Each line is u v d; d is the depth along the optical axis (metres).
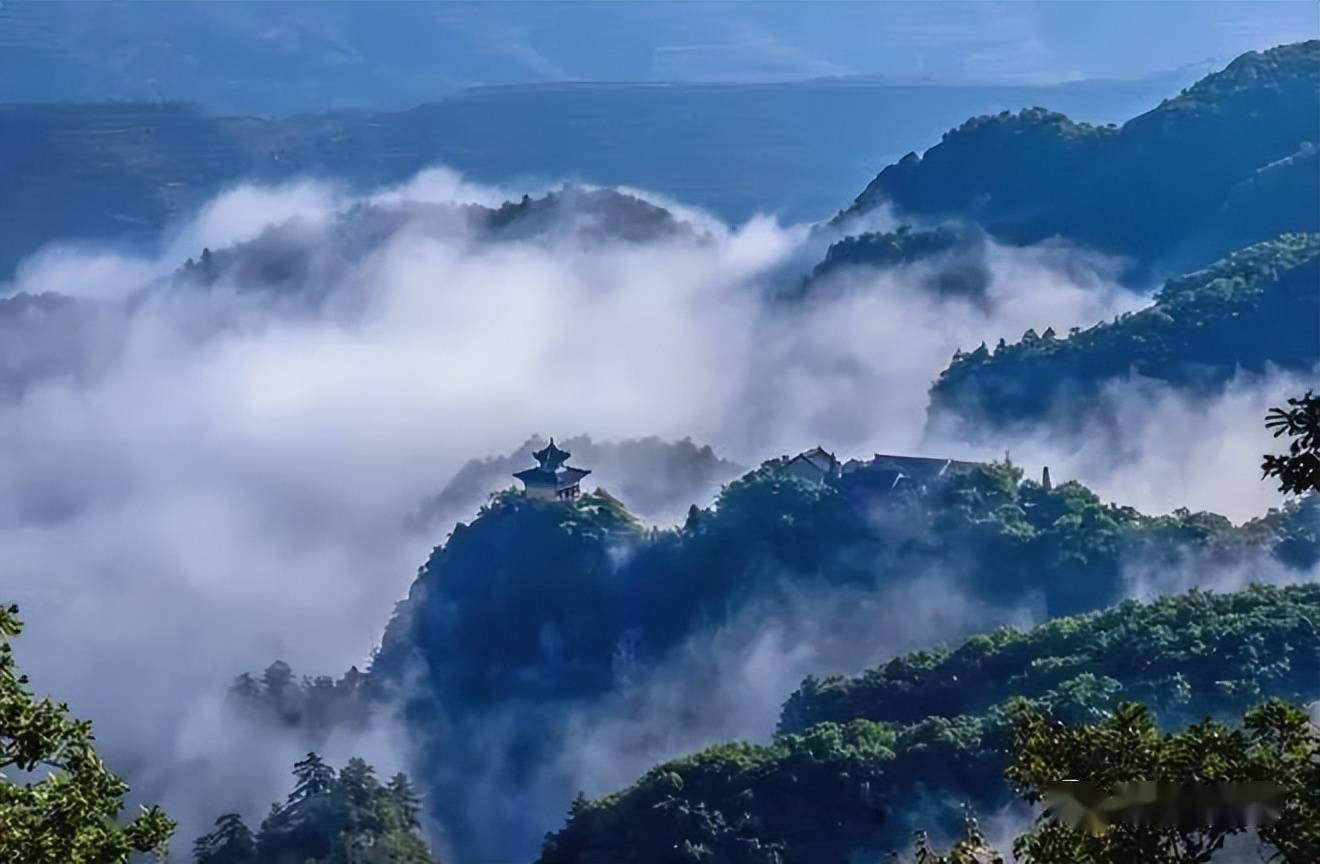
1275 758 28.77
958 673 127.56
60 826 33.12
